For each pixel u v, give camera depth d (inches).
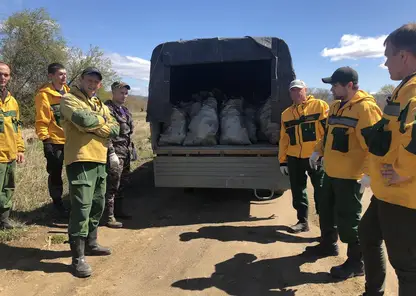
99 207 154.2
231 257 157.9
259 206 233.6
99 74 144.6
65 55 801.6
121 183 204.8
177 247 168.6
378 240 112.7
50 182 199.6
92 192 144.4
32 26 754.2
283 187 206.7
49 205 217.5
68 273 141.3
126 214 209.2
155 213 219.8
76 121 134.8
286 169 188.4
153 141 213.8
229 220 207.3
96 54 835.4
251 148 205.6
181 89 285.1
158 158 215.9
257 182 208.5
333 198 150.6
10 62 743.7
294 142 179.3
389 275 142.3
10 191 177.8
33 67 770.8
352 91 133.0
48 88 191.8
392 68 96.4
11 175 176.6
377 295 117.2
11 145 173.3
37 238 172.2
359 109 130.0
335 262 152.6
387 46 96.3
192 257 157.9
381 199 97.7
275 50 204.4
